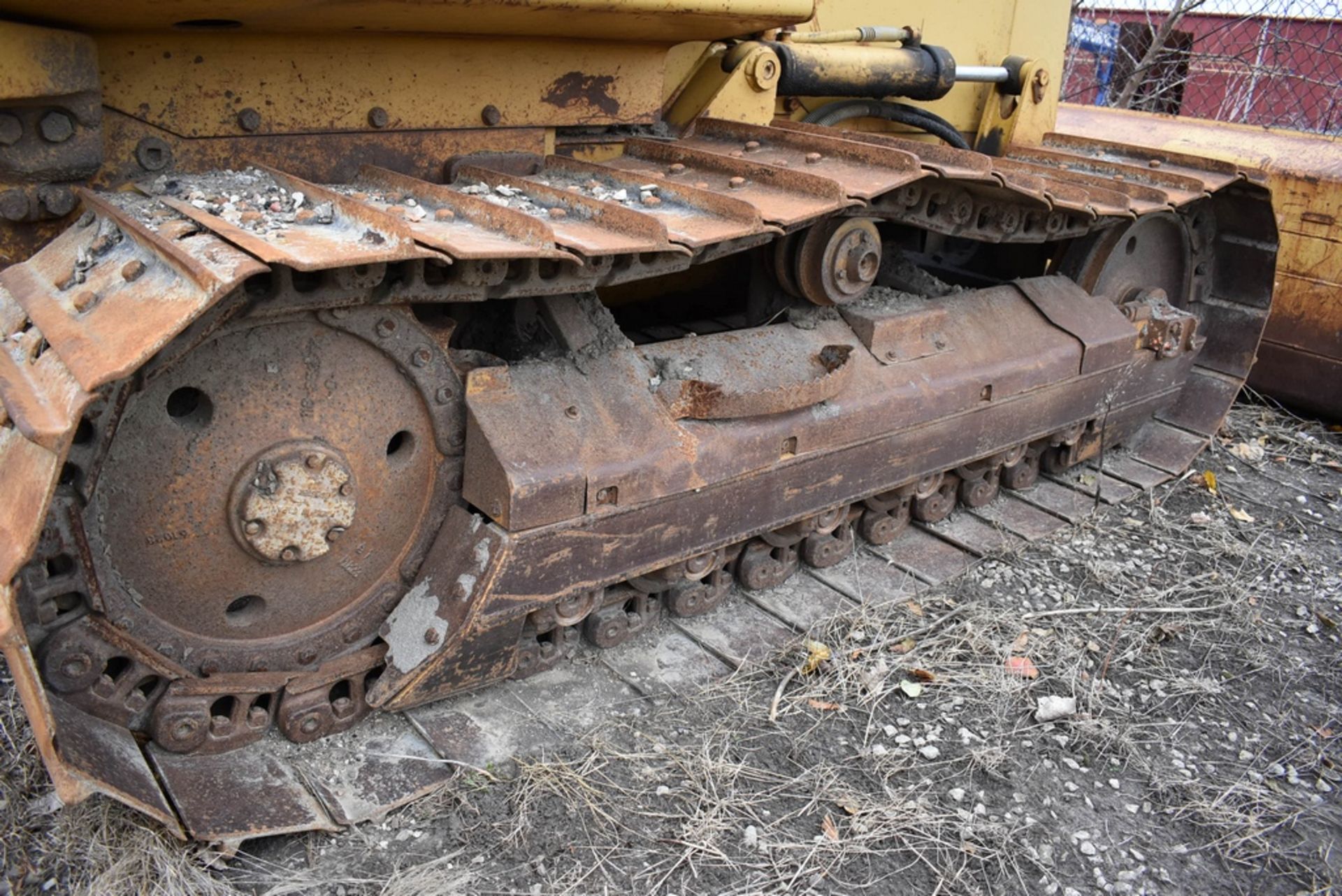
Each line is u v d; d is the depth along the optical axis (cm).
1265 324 515
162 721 248
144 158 255
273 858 243
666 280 418
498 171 318
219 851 238
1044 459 468
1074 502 454
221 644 263
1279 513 471
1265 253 503
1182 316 466
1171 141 598
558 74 323
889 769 288
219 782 251
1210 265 522
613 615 321
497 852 250
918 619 356
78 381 203
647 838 258
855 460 347
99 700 242
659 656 325
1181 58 1060
